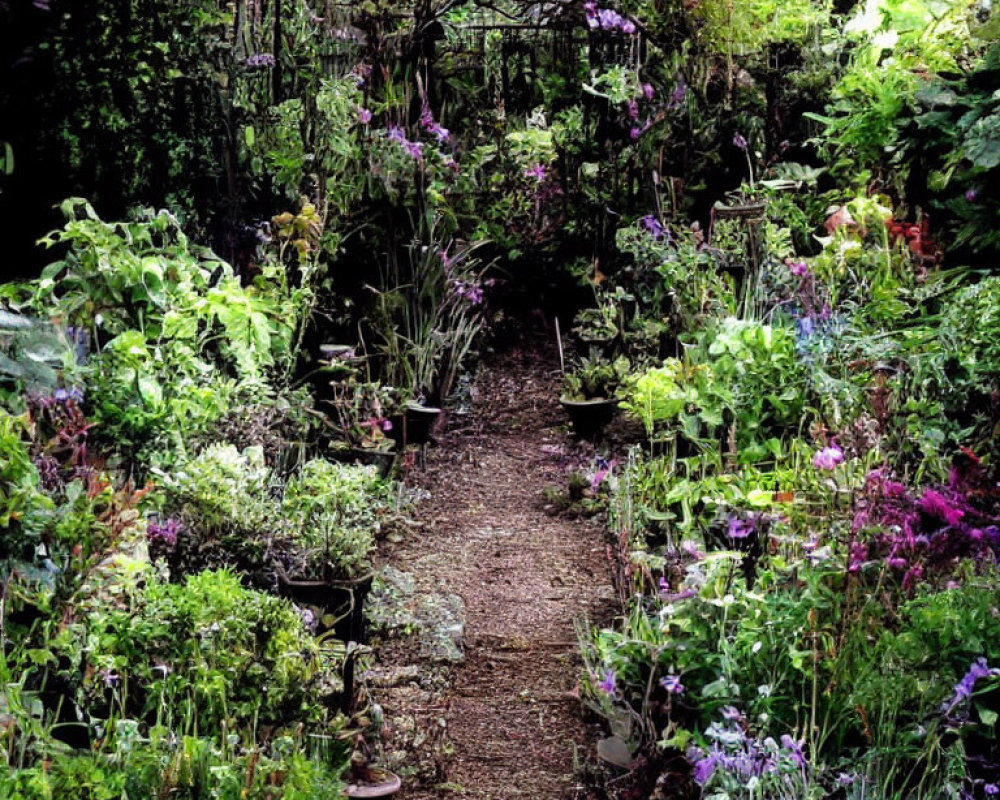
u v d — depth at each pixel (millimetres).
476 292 8062
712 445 5699
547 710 4578
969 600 3859
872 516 3924
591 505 6438
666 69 8531
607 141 8648
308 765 3293
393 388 7004
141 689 3736
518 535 6230
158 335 5480
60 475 4062
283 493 5371
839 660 3746
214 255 6098
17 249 6160
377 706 4121
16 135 5988
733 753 3545
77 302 5344
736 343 5684
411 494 6617
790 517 4574
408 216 7801
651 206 8500
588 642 4871
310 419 6375
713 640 3953
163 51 6066
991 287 5496
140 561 4078
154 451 5035
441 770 4105
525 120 9547
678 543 5352
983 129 6223
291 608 4141
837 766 3592
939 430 4902
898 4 7559
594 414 7289
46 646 3469
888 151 7363
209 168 6371
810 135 8625
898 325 6188
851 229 7070
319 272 7129
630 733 4020
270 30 7121
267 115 6871
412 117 8484
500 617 5305
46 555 3566
